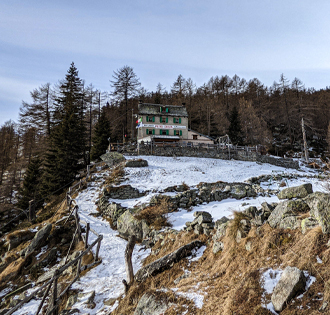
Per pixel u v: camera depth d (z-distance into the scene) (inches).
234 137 2033.7
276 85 3243.1
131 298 384.8
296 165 1531.7
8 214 1338.6
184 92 2837.1
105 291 452.8
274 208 388.8
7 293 523.5
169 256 436.1
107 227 753.0
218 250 400.8
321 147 2230.6
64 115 1562.5
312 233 271.1
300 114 2326.5
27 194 1327.5
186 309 288.5
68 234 700.0
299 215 322.0
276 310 221.5
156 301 320.2
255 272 276.5
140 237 653.3
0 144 2058.3
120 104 2190.0
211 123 2436.0
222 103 2768.2
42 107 1892.2
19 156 2076.8
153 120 1691.7
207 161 1341.0
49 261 610.5
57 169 1250.0
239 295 259.8
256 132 2126.0
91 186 1010.1
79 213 820.0
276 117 2593.5
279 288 230.5
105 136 1713.8
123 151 1371.8
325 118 2445.9
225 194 840.9
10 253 653.3
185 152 1403.8
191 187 935.7
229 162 1378.0
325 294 201.3
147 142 1414.9
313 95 3122.5
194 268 395.9
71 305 423.2
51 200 1146.7
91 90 2150.6
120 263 556.4
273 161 1481.3
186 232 534.6
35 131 1937.7
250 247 337.7
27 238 709.3
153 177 1052.5
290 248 284.8
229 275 322.0
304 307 205.3
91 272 527.8
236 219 398.9
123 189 906.7
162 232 598.5
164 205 721.0
